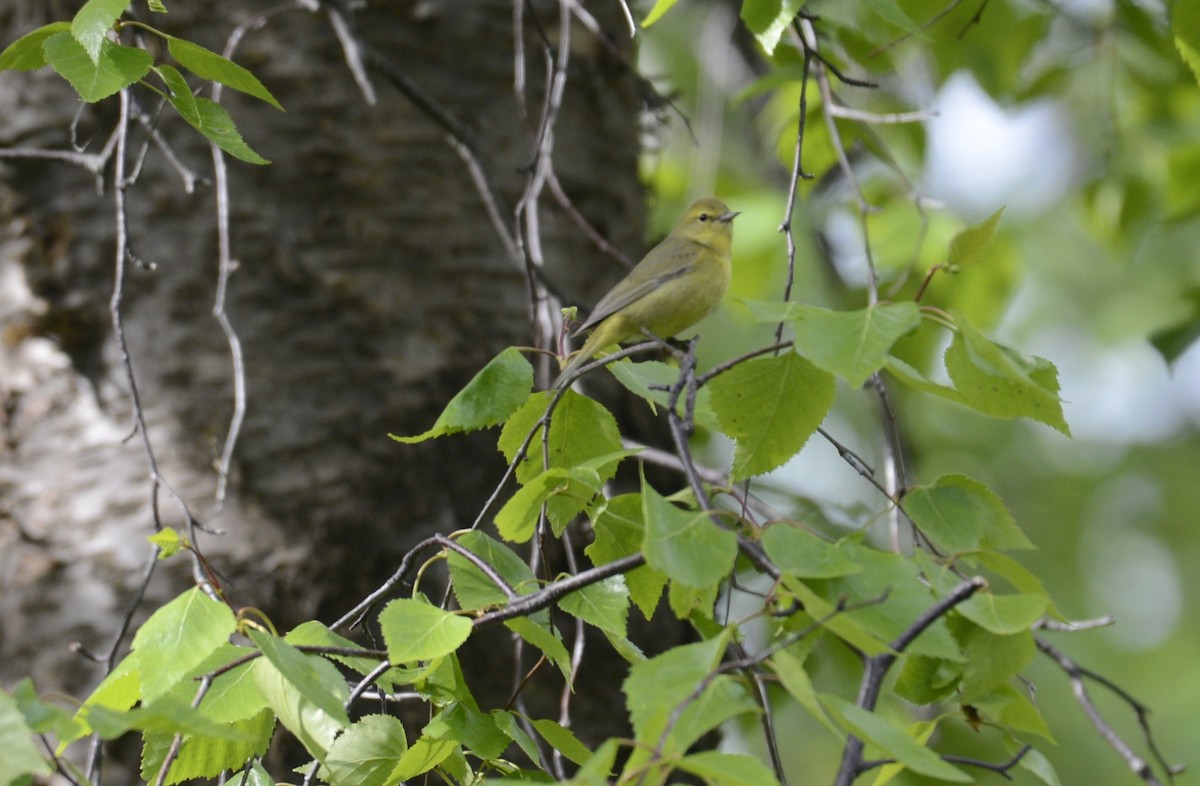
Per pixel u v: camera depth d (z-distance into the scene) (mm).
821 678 14164
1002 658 5867
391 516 10281
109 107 10719
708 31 18641
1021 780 15875
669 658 4789
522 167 10289
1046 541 22500
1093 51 15312
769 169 19375
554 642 6105
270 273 10531
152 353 10375
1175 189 16703
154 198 10555
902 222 16375
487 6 11836
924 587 5520
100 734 4660
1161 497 23125
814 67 12008
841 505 12695
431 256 10945
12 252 10578
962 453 21688
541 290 10430
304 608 9891
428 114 10016
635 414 11469
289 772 9430
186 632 5656
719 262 11680
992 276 16234
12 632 9992
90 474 10219
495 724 6383
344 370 10484
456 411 6766
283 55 10891
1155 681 21438
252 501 10070
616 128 12555
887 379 15344
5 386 10477
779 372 6223
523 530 6703
